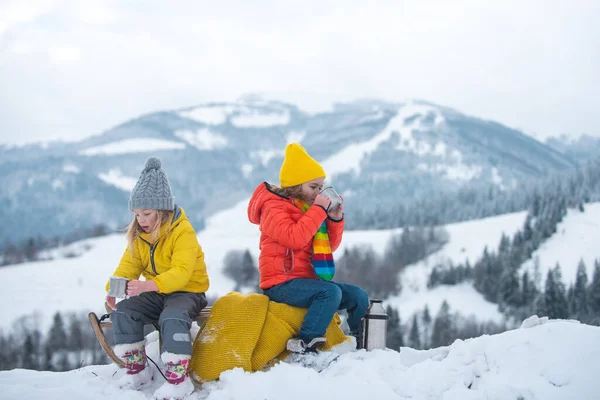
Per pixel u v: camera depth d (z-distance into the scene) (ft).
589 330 12.74
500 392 11.68
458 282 335.67
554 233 373.20
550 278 259.80
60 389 13.19
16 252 449.48
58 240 508.94
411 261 384.88
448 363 13.14
